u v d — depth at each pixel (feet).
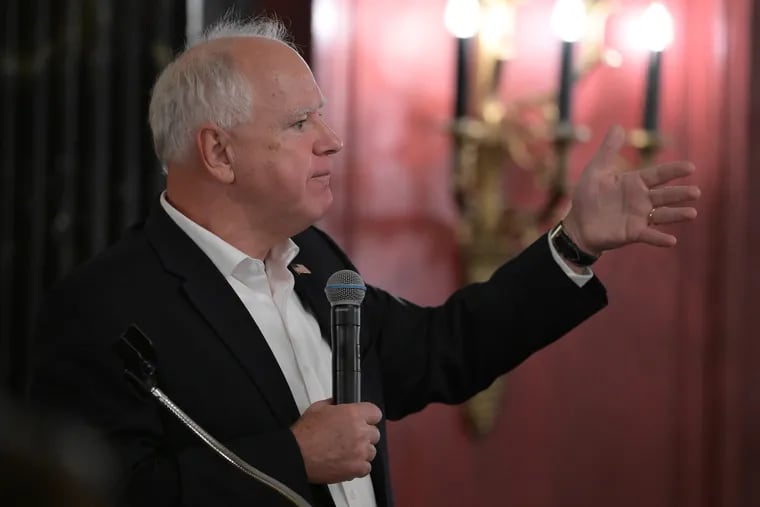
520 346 21.99
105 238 32.01
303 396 19.52
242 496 17.12
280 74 19.70
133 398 17.66
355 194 33.65
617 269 39.04
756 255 40.47
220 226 19.77
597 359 38.63
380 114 34.22
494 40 35.06
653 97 36.94
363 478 20.08
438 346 22.03
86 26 31.94
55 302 18.67
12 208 31.37
